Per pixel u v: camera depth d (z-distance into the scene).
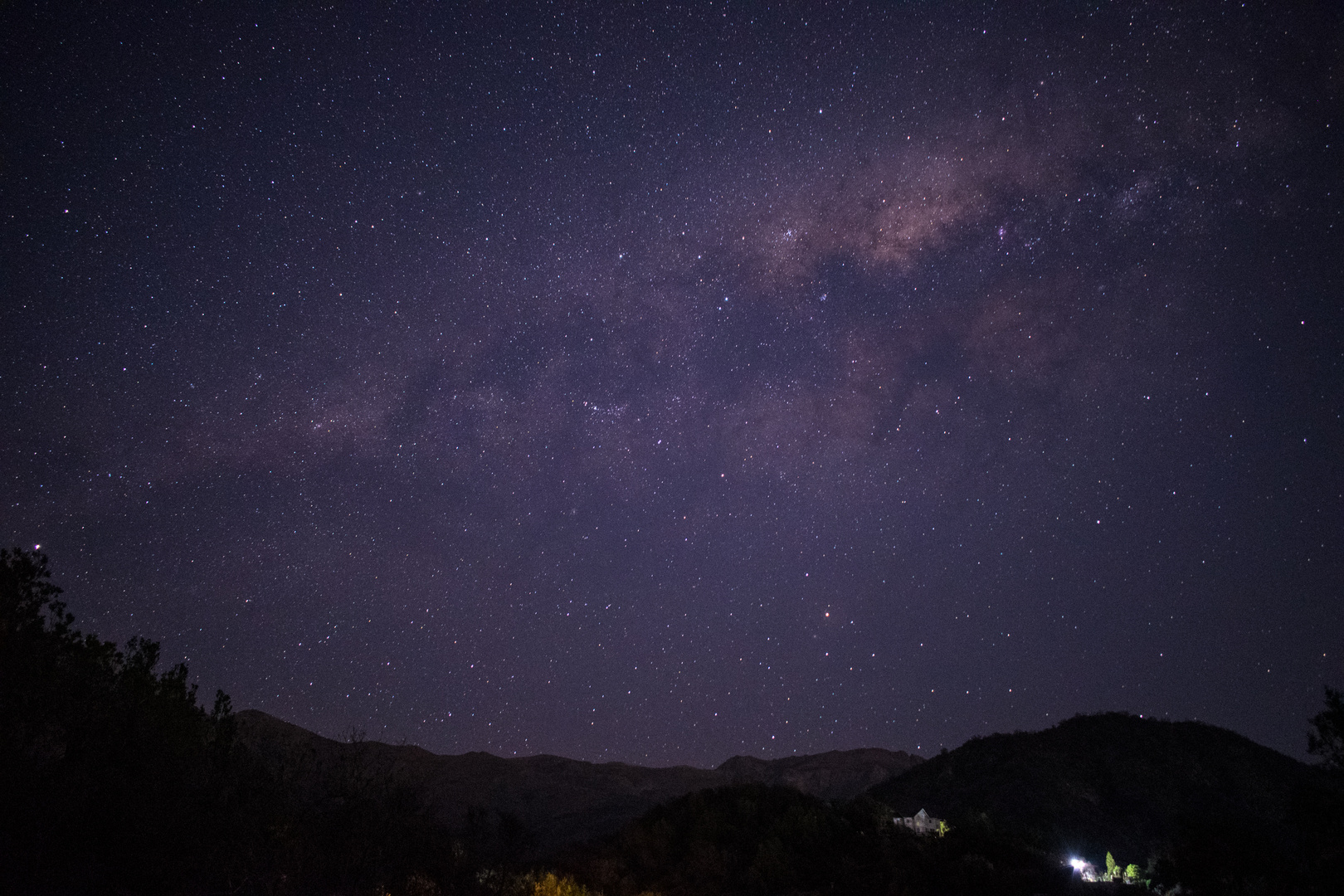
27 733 11.77
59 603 13.46
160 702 15.45
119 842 11.73
